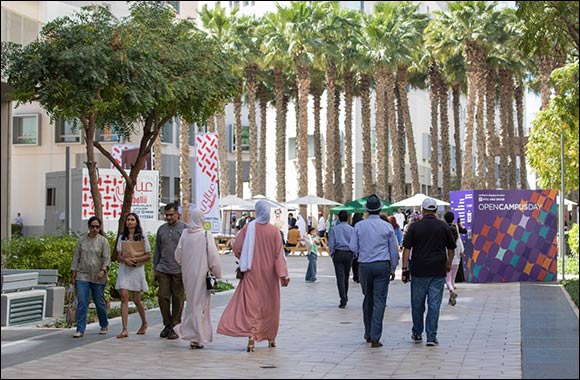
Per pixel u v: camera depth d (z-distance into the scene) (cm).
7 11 1928
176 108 2248
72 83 1927
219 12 6056
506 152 6550
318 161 6756
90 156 2116
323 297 2362
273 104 7112
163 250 1516
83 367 1218
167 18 2266
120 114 2239
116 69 1962
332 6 6169
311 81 6631
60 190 3941
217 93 2266
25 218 5619
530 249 2781
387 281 1426
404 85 6406
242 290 1390
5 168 1909
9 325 1691
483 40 5638
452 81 6619
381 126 6147
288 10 5888
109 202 2680
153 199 2772
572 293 2227
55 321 1750
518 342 1432
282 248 1404
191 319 1401
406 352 1352
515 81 7444
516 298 2222
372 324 1416
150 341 1484
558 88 2184
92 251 1533
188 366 1227
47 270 1923
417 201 4388
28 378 1130
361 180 7550
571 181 3125
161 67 2062
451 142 9919
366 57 6069
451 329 1623
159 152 5050
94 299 1564
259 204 1409
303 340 1505
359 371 1181
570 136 2711
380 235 1424
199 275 1399
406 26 6119
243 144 7925
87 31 1975
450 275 2081
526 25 1877
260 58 6009
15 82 1955
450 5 5797
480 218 2769
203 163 2828
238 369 1202
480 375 1133
